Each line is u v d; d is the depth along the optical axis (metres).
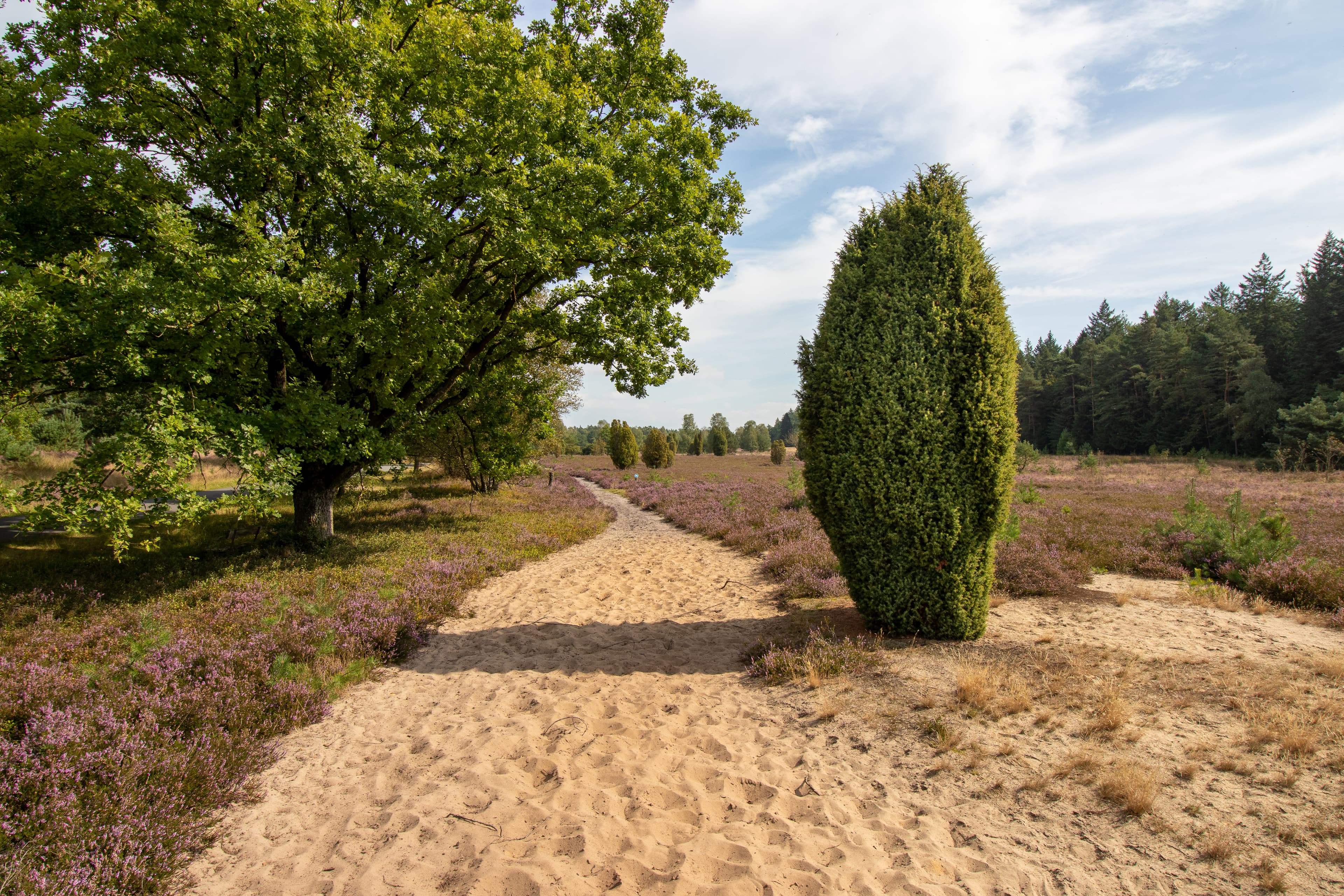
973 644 5.39
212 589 8.02
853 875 2.65
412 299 9.52
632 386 13.22
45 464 20.58
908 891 2.53
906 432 5.39
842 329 5.77
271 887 2.75
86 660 5.44
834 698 4.57
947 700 4.33
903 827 3.01
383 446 10.10
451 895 2.61
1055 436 71.56
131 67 8.06
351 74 8.78
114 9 7.94
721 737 4.15
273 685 4.82
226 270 7.36
